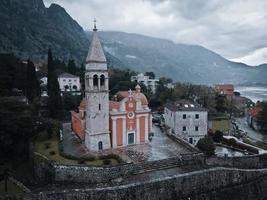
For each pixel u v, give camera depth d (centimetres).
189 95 12412
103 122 5916
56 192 4109
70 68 14725
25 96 8712
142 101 7156
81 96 10550
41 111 8531
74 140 6719
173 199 4681
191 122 7644
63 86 13375
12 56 9912
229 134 8512
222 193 5147
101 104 5850
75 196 4138
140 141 6519
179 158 5353
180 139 6631
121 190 4306
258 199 5450
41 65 17550
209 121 10438
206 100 11731
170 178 4684
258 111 11075
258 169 5728
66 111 9638
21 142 5822
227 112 12950
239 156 5747
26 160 5781
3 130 5194
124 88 12694
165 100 12175
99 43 5728
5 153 5522
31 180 5053
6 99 5825
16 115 5475
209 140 6066
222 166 5450
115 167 4712
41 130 6806
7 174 5041
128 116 6278
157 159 5334
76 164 4697
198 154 5522
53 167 4684
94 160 5178
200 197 4925
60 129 7162
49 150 5709
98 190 4228
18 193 4344
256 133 10275
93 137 5797
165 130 7912
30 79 9069
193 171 4997
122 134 6228
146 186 4472
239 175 5384
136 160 5247
